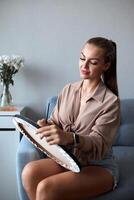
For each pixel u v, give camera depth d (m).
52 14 2.54
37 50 2.58
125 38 2.58
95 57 1.49
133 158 1.97
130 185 1.61
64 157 1.44
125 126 2.33
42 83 2.62
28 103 2.63
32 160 1.69
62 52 2.59
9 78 2.40
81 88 1.65
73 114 1.61
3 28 2.55
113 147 2.26
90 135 1.43
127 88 2.62
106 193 1.54
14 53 2.58
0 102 2.52
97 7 2.54
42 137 1.35
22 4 2.53
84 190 1.44
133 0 2.53
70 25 2.55
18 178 1.70
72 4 2.53
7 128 2.22
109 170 1.55
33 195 1.50
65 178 1.42
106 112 1.51
